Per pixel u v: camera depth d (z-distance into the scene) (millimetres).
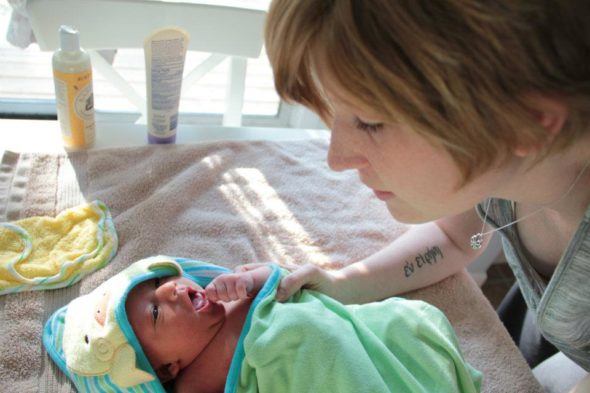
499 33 352
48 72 1277
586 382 677
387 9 362
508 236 754
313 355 720
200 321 793
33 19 950
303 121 1481
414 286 917
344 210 1074
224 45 1115
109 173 1035
